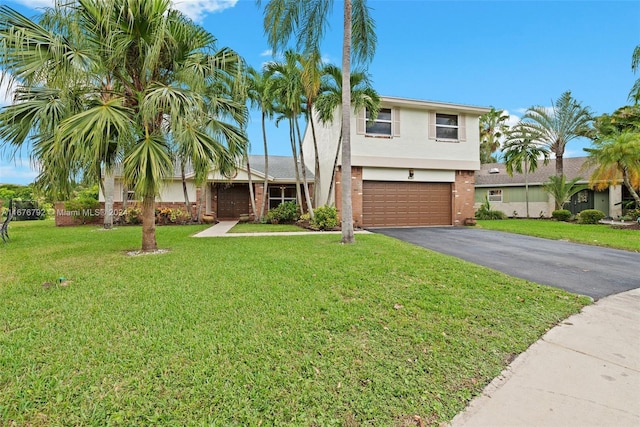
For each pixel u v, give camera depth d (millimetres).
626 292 5090
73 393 2439
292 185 20047
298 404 2391
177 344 3166
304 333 3451
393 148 14961
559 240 10656
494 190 25391
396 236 11648
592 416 2299
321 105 12305
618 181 17266
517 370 2902
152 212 8000
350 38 9508
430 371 2852
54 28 6379
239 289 4816
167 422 2182
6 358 2859
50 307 4055
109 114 6383
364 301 4406
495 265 6855
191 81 7207
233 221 19328
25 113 6648
